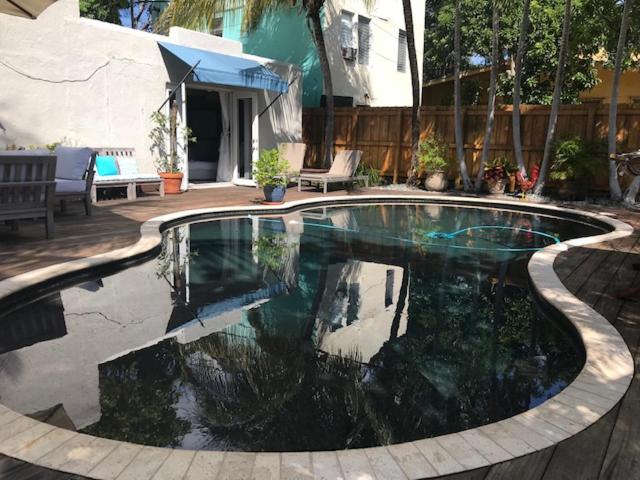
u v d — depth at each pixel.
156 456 1.84
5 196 4.85
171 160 9.88
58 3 7.79
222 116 11.74
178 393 2.48
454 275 4.84
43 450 1.86
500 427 2.07
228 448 2.03
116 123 8.89
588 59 14.13
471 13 17.47
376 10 15.27
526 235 6.96
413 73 11.34
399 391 2.57
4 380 2.56
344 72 14.49
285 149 11.40
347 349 3.08
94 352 2.93
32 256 4.59
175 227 6.92
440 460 1.85
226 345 3.09
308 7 11.09
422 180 12.27
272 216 8.16
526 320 3.65
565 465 1.84
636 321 3.32
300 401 2.44
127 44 8.90
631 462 1.86
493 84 10.55
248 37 14.84
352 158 11.31
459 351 3.09
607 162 9.91
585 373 2.54
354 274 4.82
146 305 3.79
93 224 6.25
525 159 11.23
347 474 1.76
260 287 4.34
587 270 4.66
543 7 14.29
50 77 7.83
